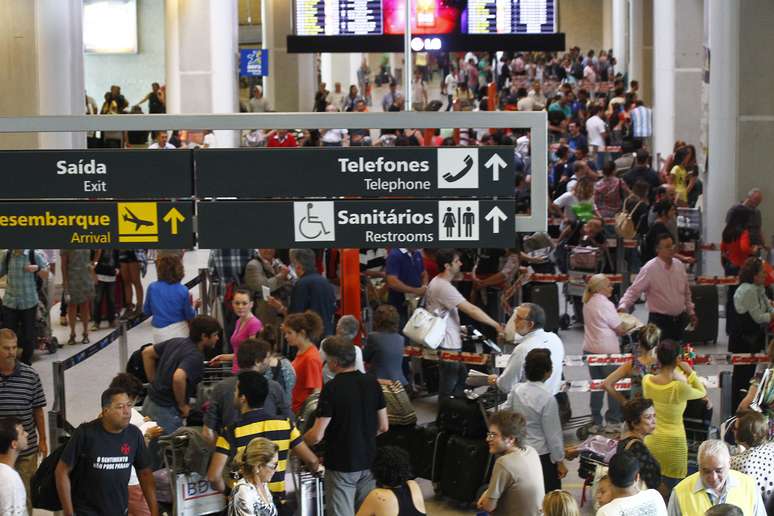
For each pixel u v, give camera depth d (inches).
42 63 1201.4
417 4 1141.7
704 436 622.2
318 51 1150.3
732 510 397.4
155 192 479.2
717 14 1149.1
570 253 1026.1
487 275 910.4
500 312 914.7
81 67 1290.6
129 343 991.0
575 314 1026.1
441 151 475.8
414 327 732.7
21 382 577.6
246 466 489.4
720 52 1148.5
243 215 480.1
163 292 751.7
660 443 566.3
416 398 824.3
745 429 502.9
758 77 1141.7
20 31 1199.6
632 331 738.2
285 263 1041.5
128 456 507.8
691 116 1809.8
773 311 758.5
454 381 744.3
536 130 478.9
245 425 516.1
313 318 625.3
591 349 725.3
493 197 477.4
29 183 478.3
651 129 1825.8
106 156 478.0
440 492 646.5
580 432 701.3
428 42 1144.2
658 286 792.3
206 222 481.1
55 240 481.1
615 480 441.7
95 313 1042.7
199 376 610.9
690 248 1109.7
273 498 519.8
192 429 542.6
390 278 842.8
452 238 478.9
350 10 1146.7
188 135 1685.5
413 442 645.3
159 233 481.1
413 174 477.1
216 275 905.5
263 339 606.9
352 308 787.4
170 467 543.8
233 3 1766.7
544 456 567.8
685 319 799.1
